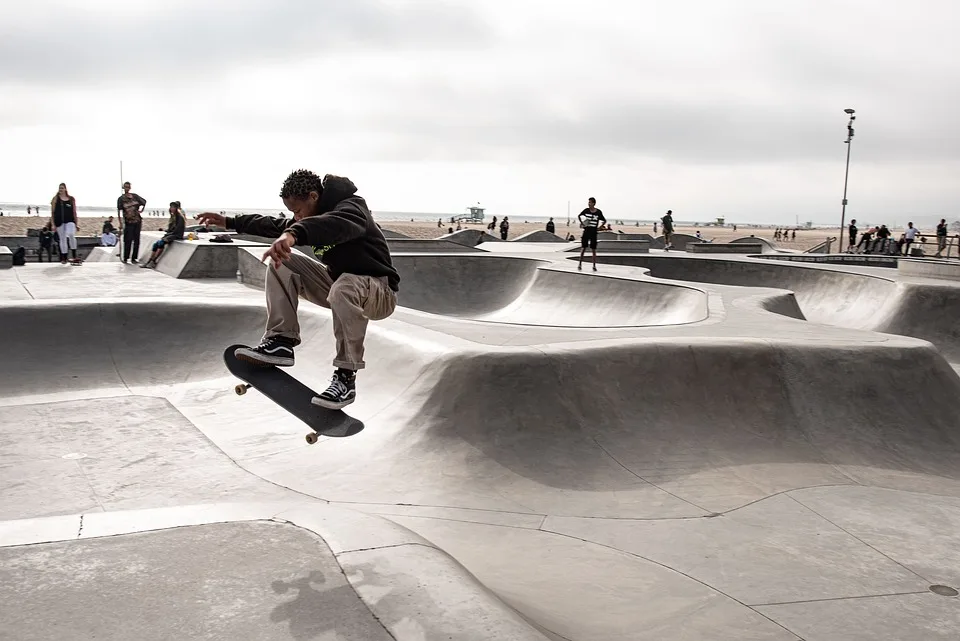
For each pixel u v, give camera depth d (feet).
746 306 37.42
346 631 7.95
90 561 9.53
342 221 10.84
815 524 17.13
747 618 12.78
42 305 29.09
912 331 48.29
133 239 62.44
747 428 22.27
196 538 10.29
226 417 23.89
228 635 7.86
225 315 31.37
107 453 20.61
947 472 21.54
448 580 9.05
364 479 18.76
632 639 11.55
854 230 114.32
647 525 16.83
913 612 13.26
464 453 19.51
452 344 22.72
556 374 21.47
